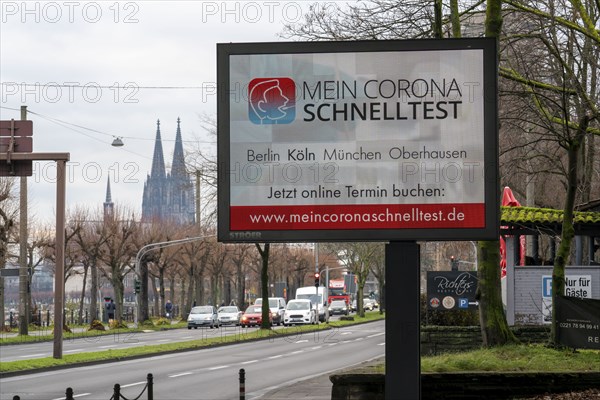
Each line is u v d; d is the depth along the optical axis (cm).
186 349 5647
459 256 11425
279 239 2055
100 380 3588
